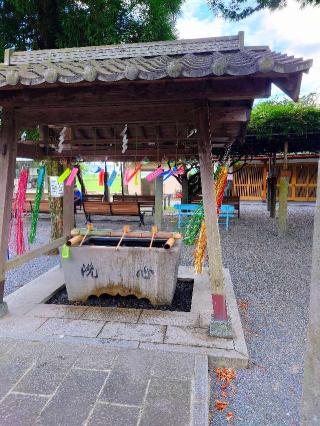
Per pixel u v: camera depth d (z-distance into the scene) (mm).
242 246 7066
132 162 4266
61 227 6016
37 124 3172
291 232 8656
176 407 1964
